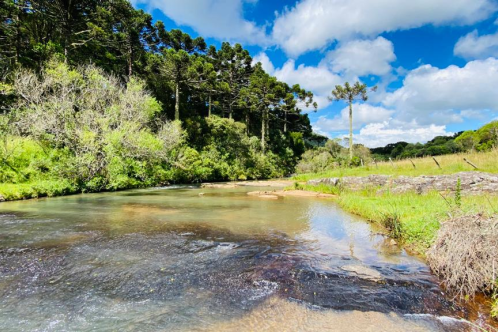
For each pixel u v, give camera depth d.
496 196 9.23
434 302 3.62
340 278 4.32
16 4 23.84
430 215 6.60
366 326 3.08
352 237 6.80
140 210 10.34
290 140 54.06
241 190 19.09
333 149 41.34
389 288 3.99
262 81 40.59
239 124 41.25
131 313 3.29
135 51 32.28
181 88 37.53
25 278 4.20
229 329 3.00
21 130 17.28
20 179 14.84
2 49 24.33
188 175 27.41
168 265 4.80
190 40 39.97
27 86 19.56
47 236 6.49
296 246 6.02
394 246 6.05
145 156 22.67
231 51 48.34
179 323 3.10
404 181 12.62
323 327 3.05
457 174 11.20
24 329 2.96
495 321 3.19
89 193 16.41
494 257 3.76
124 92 26.78
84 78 23.88
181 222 8.27
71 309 3.37
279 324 3.10
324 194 15.95
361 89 32.72
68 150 17.88
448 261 4.14
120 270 4.55
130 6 30.62
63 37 27.23
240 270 4.62
